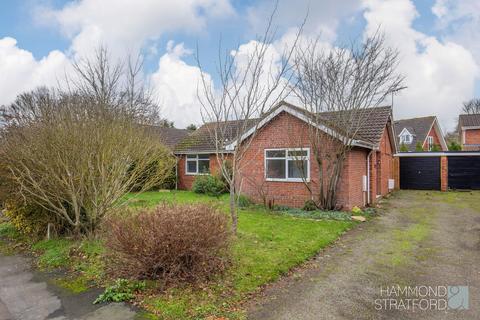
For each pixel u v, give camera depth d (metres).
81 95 8.94
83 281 4.92
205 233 4.57
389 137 16.95
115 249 4.65
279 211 10.59
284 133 11.80
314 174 11.20
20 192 6.14
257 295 4.28
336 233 7.54
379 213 10.66
